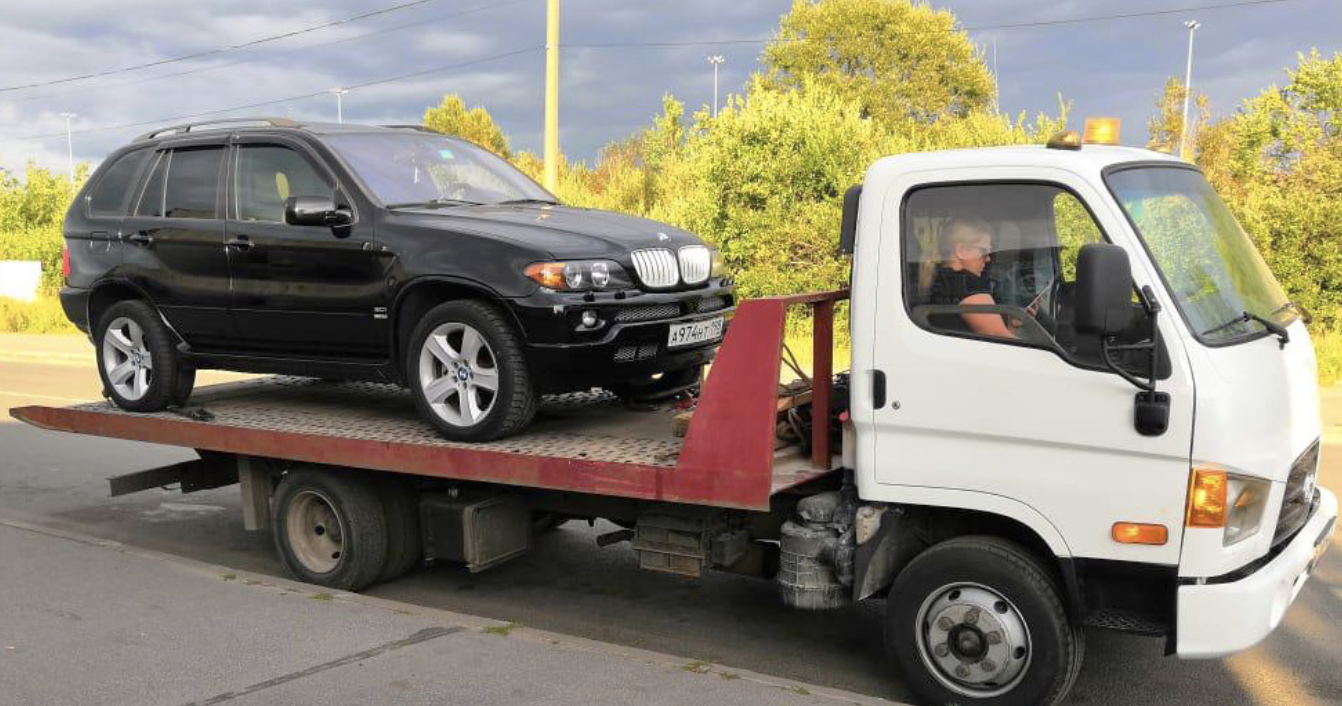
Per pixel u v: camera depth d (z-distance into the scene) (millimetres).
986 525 4301
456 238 5391
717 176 20328
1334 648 5055
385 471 5707
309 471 5906
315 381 7801
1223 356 3682
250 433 5973
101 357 6902
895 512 4273
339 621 4758
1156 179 4156
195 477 7066
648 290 5414
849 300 4445
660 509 5102
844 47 47375
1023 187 3938
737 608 5906
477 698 3924
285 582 5367
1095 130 4551
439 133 6820
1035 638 3980
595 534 7457
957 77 46781
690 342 5652
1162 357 3672
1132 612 3869
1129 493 3768
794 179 20000
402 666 4230
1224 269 4113
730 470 4387
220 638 4551
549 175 21141
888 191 4156
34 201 38500
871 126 20594
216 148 6398
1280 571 3771
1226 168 18922
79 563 5648
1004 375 3934
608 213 6184
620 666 4219
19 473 9633
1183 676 4723
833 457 4762
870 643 5340
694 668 4191
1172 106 27891
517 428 5293
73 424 6848
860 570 4305
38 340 23625
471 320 5277
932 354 4059
